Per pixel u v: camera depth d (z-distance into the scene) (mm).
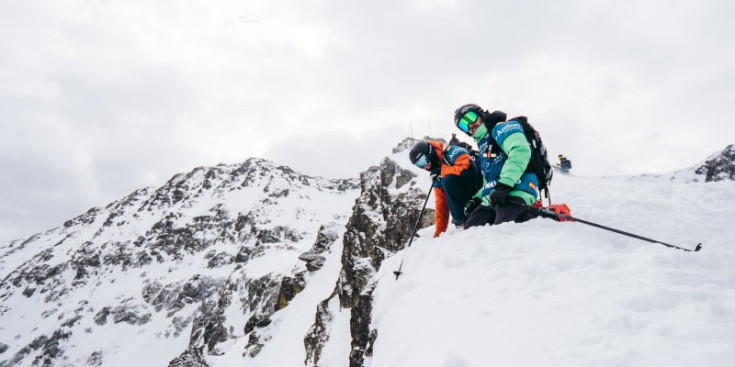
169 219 148625
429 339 3072
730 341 1801
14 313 121875
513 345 2375
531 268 3422
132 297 109312
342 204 161000
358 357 7516
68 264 140375
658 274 2730
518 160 4234
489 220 5016
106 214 197750
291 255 62094
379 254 12062
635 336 2084
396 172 16094
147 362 81750
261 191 160000
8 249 188875
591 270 3141
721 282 2590
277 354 22484
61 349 93000
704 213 6102
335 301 16938
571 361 2029
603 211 7043
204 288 98562
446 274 4137
